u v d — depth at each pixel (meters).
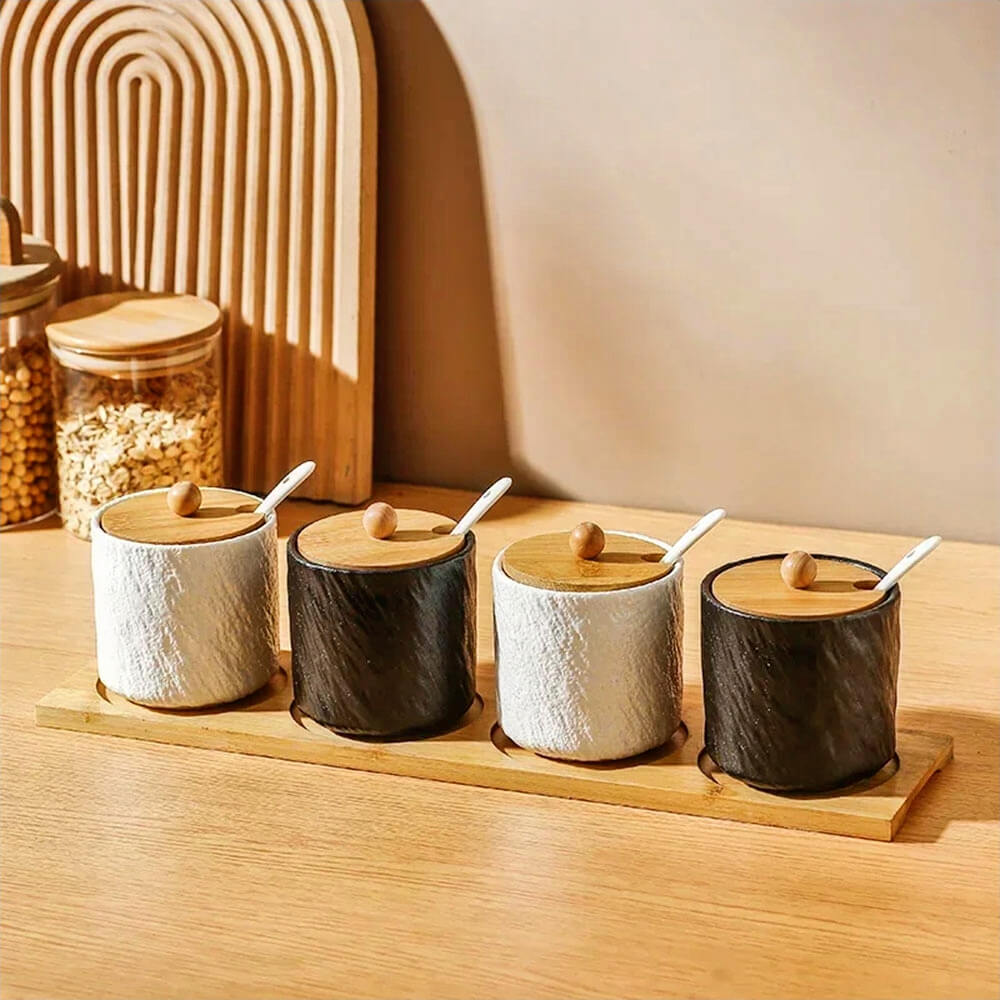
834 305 1.31
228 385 1.45
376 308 1.44
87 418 1.32
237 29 1.36
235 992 0.79
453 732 1.00
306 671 0.98
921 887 0.86
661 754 0.97
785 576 0.91
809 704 0.89
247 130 1.39
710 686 0.92
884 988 0.78
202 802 0.96
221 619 1.01
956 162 1.25
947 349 1.29
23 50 1.43
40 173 1.46
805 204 1.29
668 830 0.92
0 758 1.01
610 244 1.35
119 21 1.40
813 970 0.79
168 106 1.41
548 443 1.42
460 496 1.45
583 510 1.41
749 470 1.37
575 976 0.79
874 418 1.33
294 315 1.41
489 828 0.92
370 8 1.36
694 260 1.33
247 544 1.01
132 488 1.32
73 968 0.80
